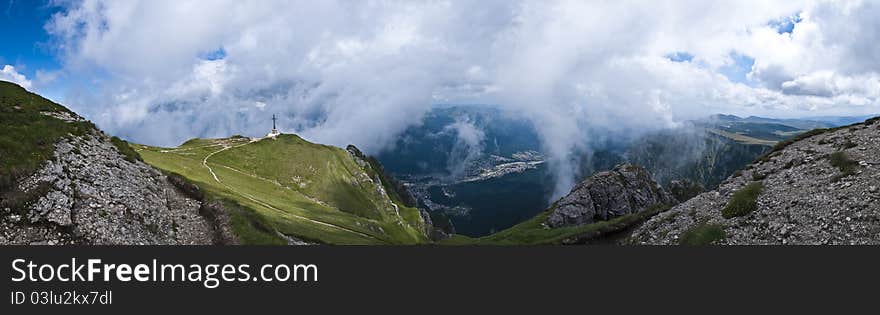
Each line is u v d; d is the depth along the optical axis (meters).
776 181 49.22
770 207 44.31
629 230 79.38
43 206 31.91
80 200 34.53
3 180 31.20
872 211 34.81
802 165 50.03
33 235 30.62
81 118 48.00
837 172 43.47
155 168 50.97
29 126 38.22
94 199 35.53
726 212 47.84
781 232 39.75
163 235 39.19
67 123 43.00
